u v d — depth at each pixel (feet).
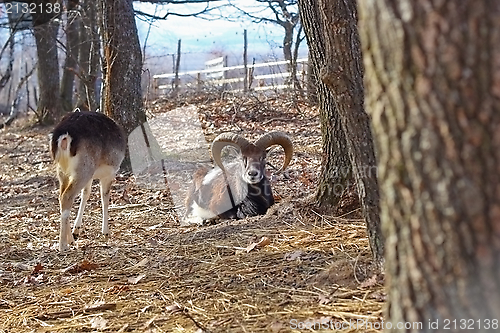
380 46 8.66
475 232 8.16
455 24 7.97
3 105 132.46
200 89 73.46
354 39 16.80
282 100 62.23
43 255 23.80
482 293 8.25
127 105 40.52
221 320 14.76
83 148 24.93
